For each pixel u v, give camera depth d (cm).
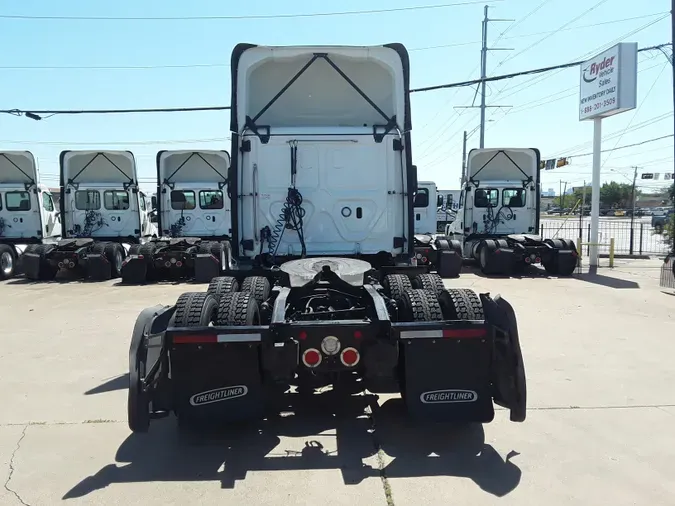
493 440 421
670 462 384
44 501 335
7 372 604
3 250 1502
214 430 445
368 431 441
